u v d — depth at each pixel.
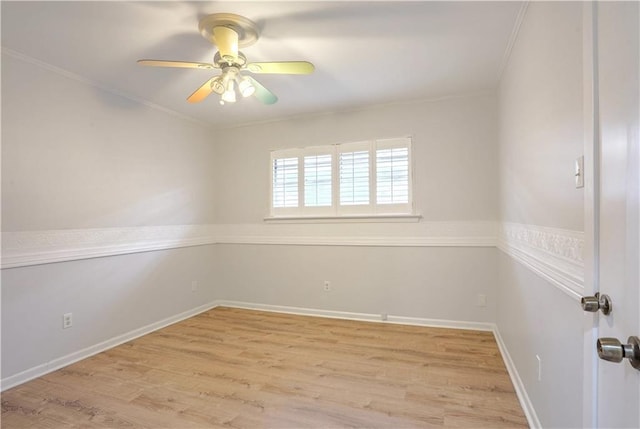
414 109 3.32
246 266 4.02
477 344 2.78
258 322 3.47
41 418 1.82
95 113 2.78
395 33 2.07
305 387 2.12
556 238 1.34
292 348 2.76
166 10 1.81
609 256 0.72
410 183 3.33
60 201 2.51
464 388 2.08
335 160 3.62
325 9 1.81
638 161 0.59
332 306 3.63
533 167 1.71
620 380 0.67
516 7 1.82
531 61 1.73
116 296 2.92
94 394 2.07
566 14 1.22
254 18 1.89
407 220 3.33
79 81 2.66
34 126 2.36
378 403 1.93
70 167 2.58
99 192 2.80
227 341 2.95
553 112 1.37
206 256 4.00
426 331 3.12
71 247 2.57
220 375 2.30
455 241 3.19
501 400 1.94
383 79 2.79
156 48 2.23
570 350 1.19
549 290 1.44
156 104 3.32
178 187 3.62
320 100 3.28
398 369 2.35
